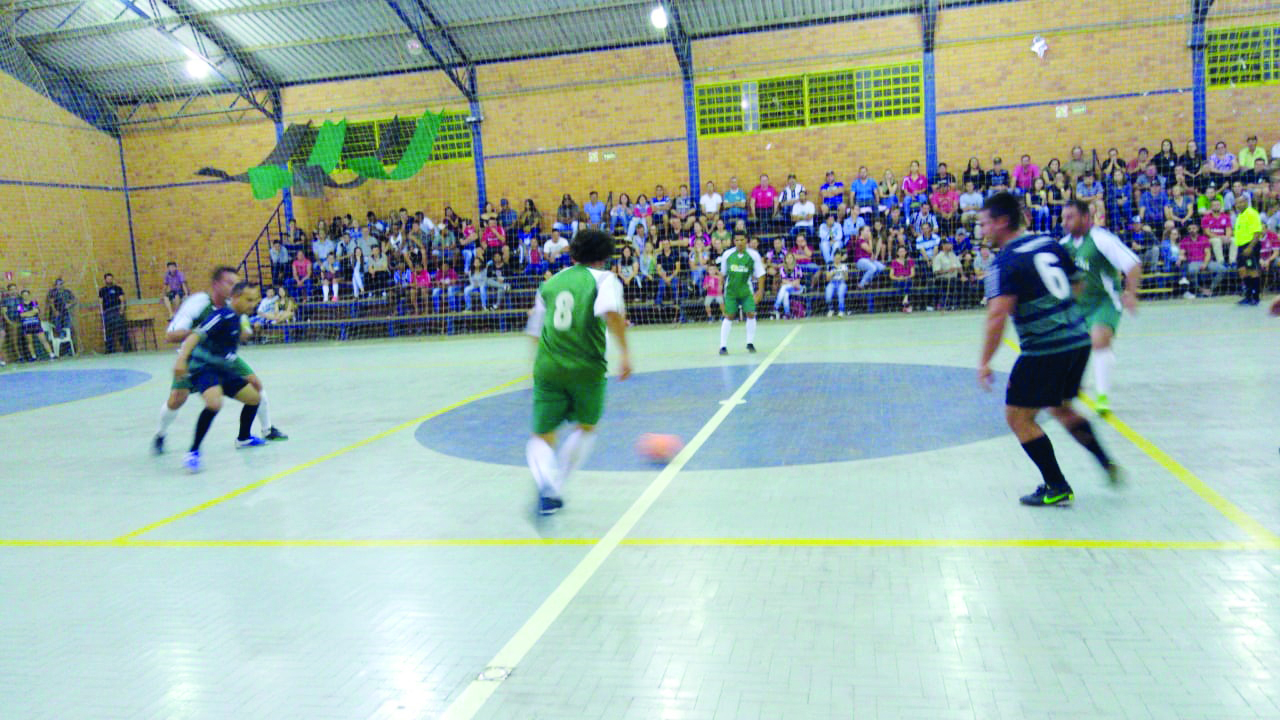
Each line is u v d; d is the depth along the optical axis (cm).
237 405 1077
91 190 2211
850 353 1196
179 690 321
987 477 545
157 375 1548
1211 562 386
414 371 1335
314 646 353
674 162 2030
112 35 2008
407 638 355
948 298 1755
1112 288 689
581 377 505
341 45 2052
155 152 2288
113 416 1059
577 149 2077
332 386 1210
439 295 1973
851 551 427
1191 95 1769
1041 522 453
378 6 1914
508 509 536
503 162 2122
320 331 2050
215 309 725
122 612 403
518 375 1212
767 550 435
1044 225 1650
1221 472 524
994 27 1831
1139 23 1766
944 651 318
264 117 2219
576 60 2047
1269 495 475
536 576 417
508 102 2097
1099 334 693
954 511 480
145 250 2327
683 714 284
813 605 364
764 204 1902
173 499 617
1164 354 1001
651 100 2022
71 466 759
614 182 2069
